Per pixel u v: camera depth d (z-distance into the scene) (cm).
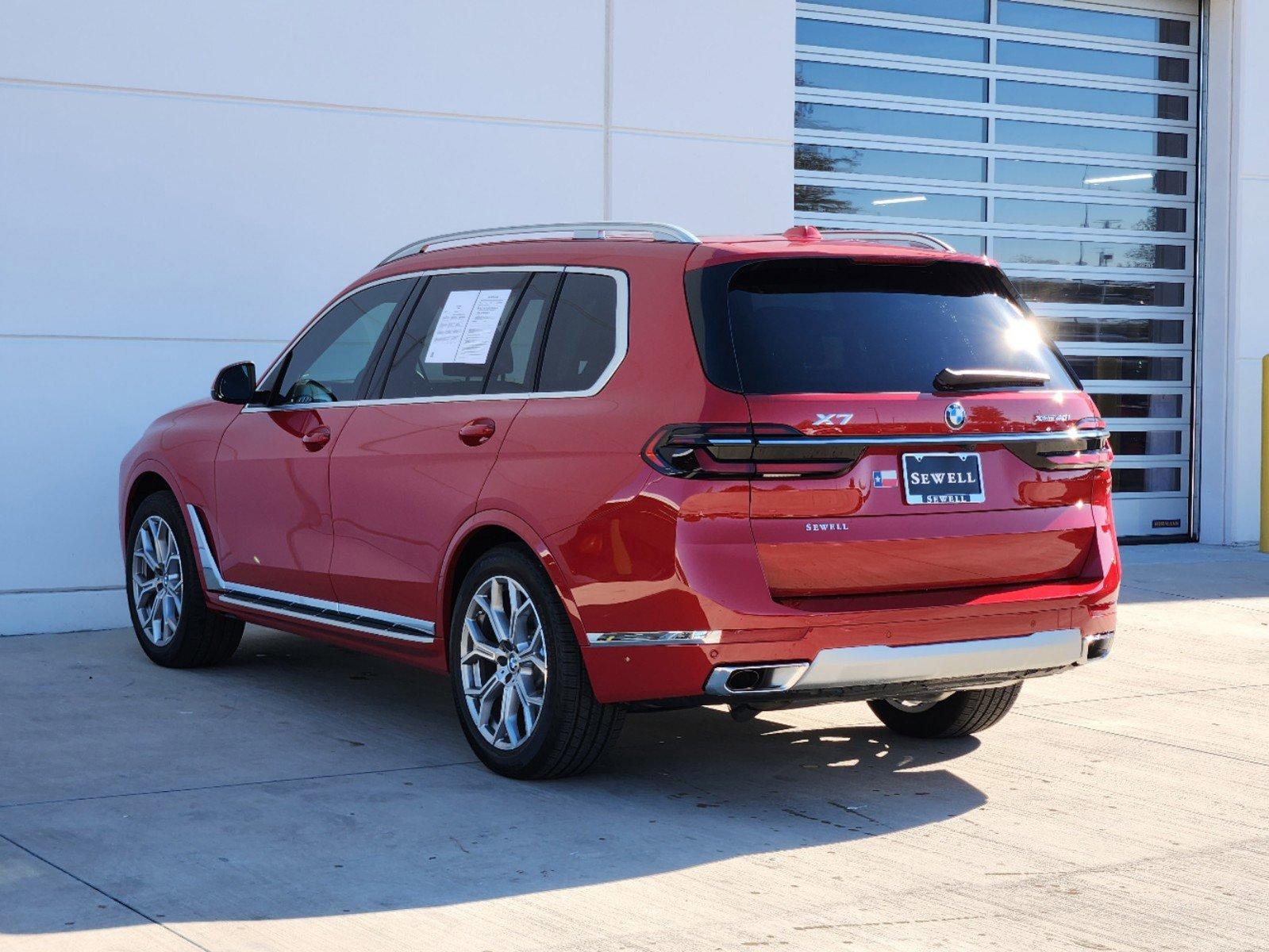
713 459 445
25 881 399
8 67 774
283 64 838
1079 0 1184
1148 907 390
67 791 488
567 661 483
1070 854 436
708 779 516
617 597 461
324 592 595
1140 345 1217
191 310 821
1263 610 900
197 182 820
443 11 877
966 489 476
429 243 597
